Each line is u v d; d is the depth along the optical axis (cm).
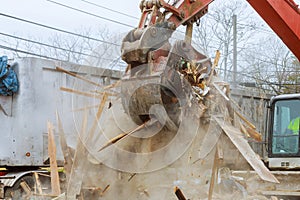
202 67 438
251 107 818
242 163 486
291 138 757
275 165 762
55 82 979
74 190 414
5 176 929
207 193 442
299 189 604
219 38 2541
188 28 480
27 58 978
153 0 437
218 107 437
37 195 635
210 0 482
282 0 520
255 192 568
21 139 970
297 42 530
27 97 975
